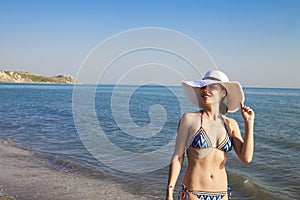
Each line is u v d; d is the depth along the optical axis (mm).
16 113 22500
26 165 8000
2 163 8148
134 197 5797
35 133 13344
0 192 5977
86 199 5660
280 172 7539
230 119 2930
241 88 2699
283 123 18719
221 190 2824
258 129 16016
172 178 2805
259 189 6309
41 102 34750
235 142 2848
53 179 6820
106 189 6219
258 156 9383
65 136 12523
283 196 5934
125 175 7121
